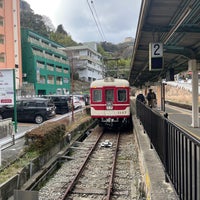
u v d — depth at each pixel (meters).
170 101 34.31
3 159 8.46
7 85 12.09
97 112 17.45
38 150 8.98
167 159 5.00
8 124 10.45
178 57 14.11
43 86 50.31
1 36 40.09
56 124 11.23
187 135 3.49
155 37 9.52
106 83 17.33
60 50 62.38
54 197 6.95
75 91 61.19
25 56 47.25
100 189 7.44
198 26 8.13
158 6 6.68
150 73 23.97
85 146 13.28
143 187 6.59
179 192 3.99
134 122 16.02
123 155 11.50
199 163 3.25
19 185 7.04
